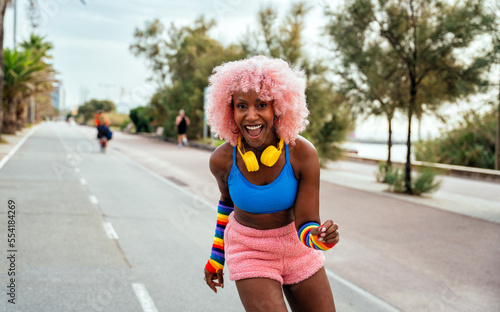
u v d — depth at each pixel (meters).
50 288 4.62
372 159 24.81
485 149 23.02
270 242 2.45
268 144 2.43
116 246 6.33
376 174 16.06
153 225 7.82
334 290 5.25
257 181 2.42
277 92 2.29
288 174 2.41
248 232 2.48
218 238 2.76
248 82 2.29
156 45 35.25
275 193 2.40
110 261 5.66
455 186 16.66
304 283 2.49
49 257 5.61
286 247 2.44
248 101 2.31
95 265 5.45
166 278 5.20
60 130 46.41
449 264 6.48
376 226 8.76
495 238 8.14
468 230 8.72
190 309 4.39
